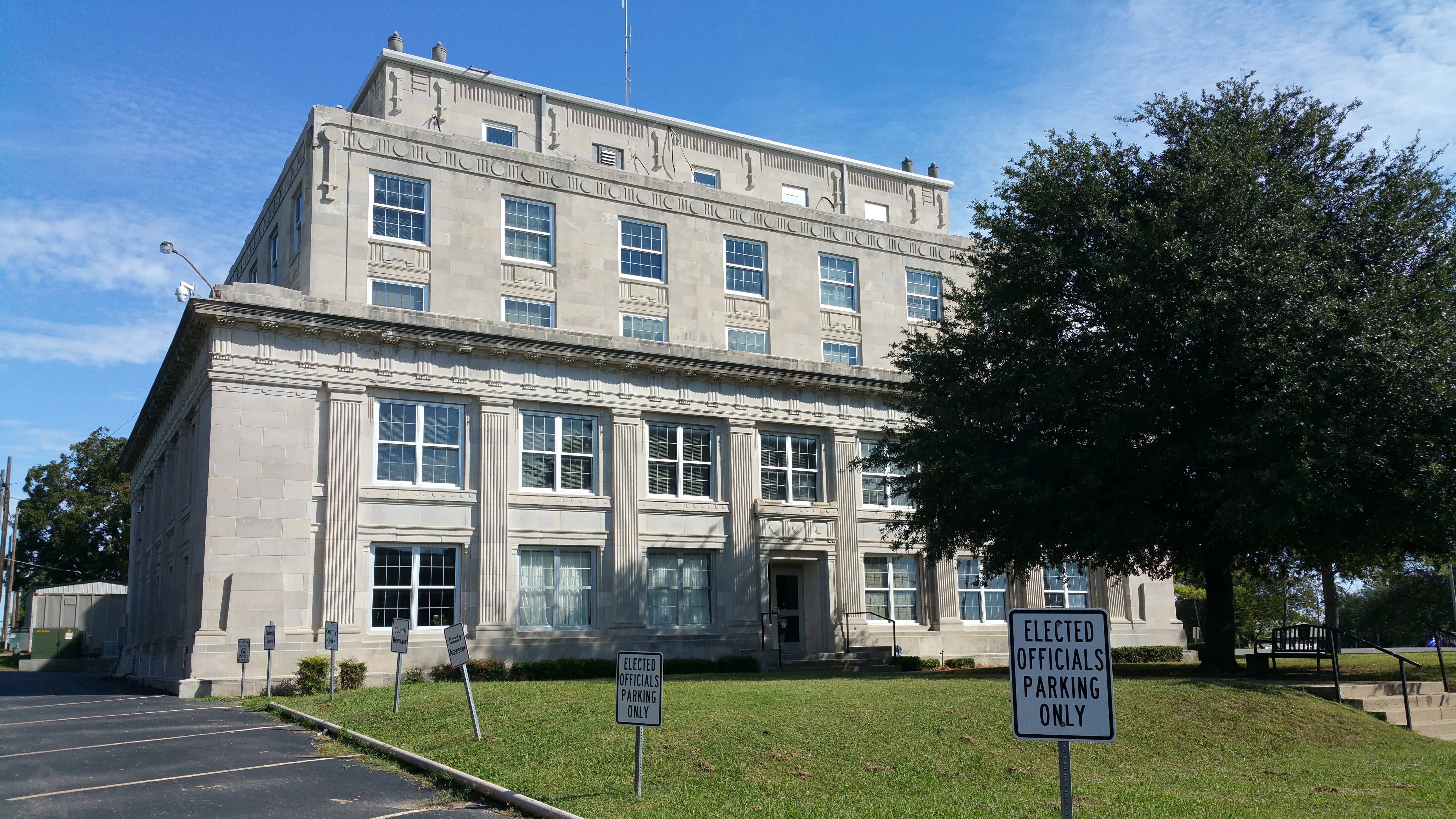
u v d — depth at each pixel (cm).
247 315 2731
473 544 2981
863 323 4069
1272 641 2573
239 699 2438
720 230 3844
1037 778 1359
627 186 3681
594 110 4097
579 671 2981
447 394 2997
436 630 2891
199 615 2677
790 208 4006
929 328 3866
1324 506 2142
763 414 3556
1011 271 2594
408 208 3294
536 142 3956
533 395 3122
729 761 1355
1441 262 2308
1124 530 2345
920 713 1648
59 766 1477
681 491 3366
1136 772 1432
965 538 2797
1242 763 1559
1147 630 4256
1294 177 2409
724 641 3328
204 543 2642
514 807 1198
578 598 3147
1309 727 1802
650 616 3275
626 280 3619
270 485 2720
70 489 7081
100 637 5478
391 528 2864
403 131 3306
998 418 2525
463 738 1561
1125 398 2384
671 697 1788
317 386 2822
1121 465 2353
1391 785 1295
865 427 3762
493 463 3023
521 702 1800
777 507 3500
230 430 2695
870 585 3734
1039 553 2569
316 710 2002
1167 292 2255
